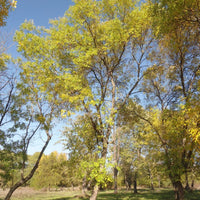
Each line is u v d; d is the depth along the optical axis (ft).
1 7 14.69
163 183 126.62
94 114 29.30
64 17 32.45
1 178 30.27
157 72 39.34
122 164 92.89
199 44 31.40
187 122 25.58
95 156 31.14
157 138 38.22
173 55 35.81
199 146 23.84
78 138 33.73
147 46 35.55
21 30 31.60
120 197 66.39
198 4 20.11
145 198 61.41
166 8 21.52
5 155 29.86
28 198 76.02
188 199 50.11
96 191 29.37
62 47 30.96
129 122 39.52
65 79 26.61
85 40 28.60
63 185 164.35
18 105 32.50
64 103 32.01
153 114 39.99
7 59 29.73
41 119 32.89
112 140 31.42
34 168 32.86
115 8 30.55
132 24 28.60
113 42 27.89
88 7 28.50
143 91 42.19
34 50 29.37
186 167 31.53
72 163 33.12
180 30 27.45
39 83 29.37
